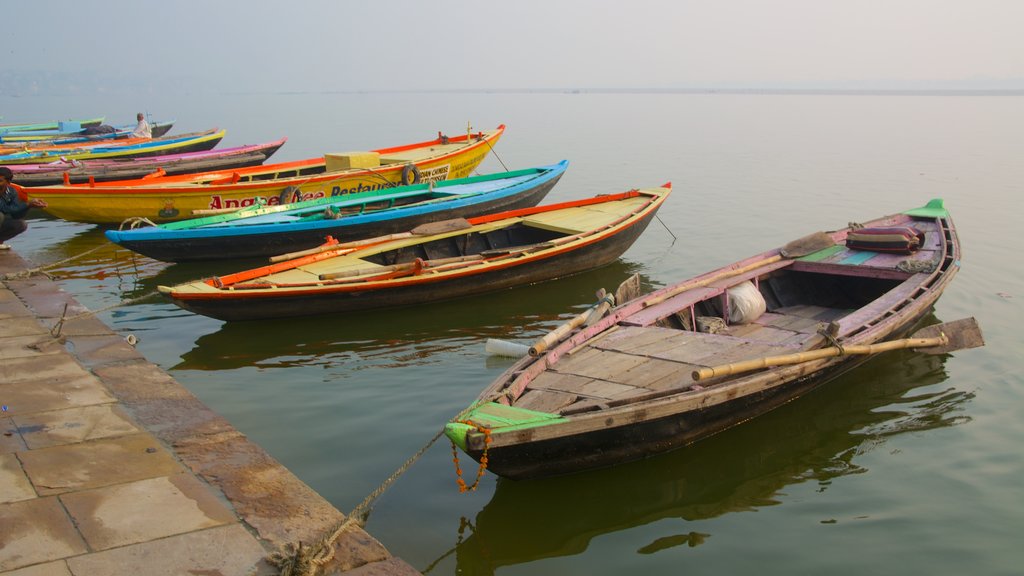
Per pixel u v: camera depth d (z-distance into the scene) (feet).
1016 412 27.96
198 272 48.08
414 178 64.28
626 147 121.39
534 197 58.34
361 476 23.67
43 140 108.06
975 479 23.56
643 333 28.07
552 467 21.98
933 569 19.33
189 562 15.51
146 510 17.35
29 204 44.62
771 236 57.06
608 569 19.53
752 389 24.32
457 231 45.01
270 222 47.75
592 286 44.80
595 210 51.21
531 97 574.15
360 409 28.48
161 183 58.59
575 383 23.94
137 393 24.16
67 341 29.01
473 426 20.25
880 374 31.35
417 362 33.27
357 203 53.01
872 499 22.59
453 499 22.44
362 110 292.20
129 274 47.88
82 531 16.40
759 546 20.44
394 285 38.14
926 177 85.05
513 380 23.70
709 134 148.56
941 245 39.32
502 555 20.07
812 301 38.06
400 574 15.55
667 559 19.95
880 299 31.81
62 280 46.55
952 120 197.36
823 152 112.68
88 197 52.80
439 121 202.08
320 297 36.81
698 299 31.86
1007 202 69.15
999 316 38.19
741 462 24.75
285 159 110.32
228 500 17.95
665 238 56.70
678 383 23.82
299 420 27.58
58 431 21.27
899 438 26.22
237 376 31.76
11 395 23.72
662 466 24.13
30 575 14.83
